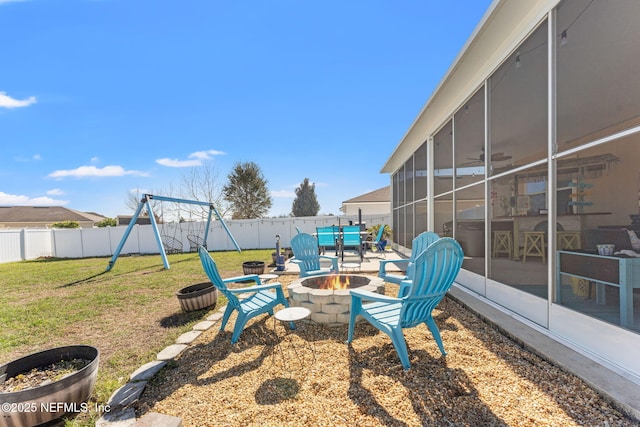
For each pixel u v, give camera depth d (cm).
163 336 345
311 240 533
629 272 238
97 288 624
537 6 303
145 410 204
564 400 195
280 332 339
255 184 2628
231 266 866
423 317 264
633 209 268
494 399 199
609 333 229
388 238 1227
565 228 283
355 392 214
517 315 341
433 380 225
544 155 301
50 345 336
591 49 275
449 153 549
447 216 563
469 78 452
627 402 180
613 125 265
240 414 195
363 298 274
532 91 318
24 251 1431
